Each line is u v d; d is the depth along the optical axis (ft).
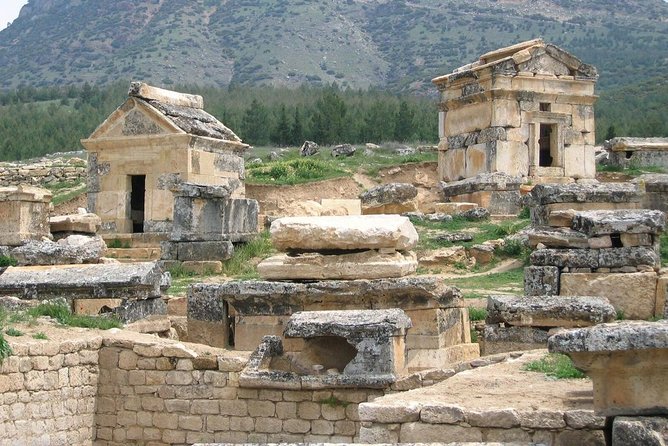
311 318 47.26
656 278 60.34
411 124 211.82
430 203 112.88
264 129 216.33
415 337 53.11
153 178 102.01
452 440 31.99
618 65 501.97
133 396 49.73
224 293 56.54
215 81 640.99
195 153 101.76
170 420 49.08
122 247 99.50
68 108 338.95
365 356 45.98
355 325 46.14
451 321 54.54
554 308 53.11
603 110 291.79
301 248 57.16
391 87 579.48
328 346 49.32
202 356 48.88
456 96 122.21
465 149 120.78
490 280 76.54
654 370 29.45
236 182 108.58
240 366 48.21
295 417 47.09
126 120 103.50
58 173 158.81
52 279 59.72
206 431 48.49
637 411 29.63
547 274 61.93
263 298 55.52
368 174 134.00
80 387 49.29
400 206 104.27
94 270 60.23
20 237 92.22
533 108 117.08
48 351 47.50
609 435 30.45
